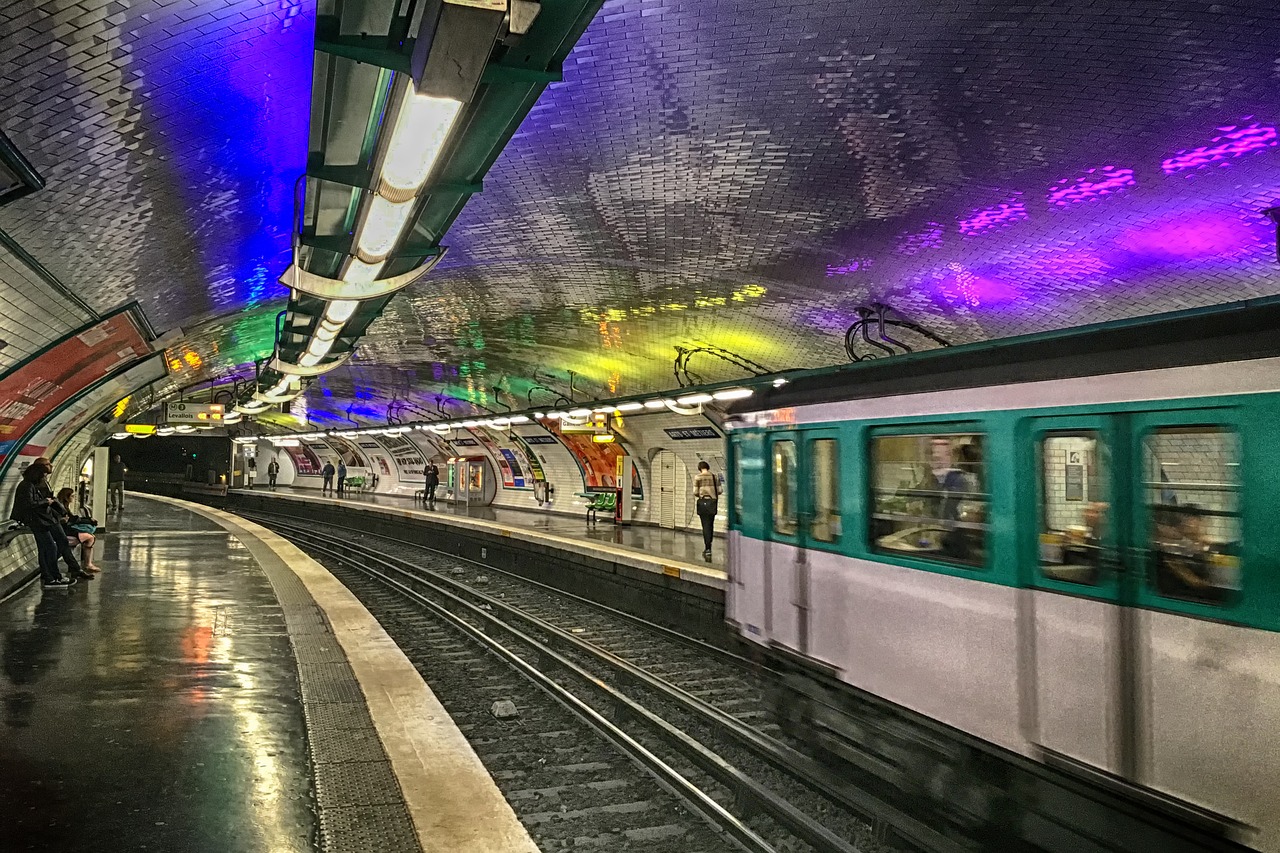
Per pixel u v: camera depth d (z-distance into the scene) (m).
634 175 7.99
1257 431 3.80
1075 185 7.20
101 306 8.73
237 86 5.24
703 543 20.19
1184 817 3.96
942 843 5.27
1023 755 4.82
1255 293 8.39
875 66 5.81
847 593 6.43
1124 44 5.27
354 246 6.90
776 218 8.84
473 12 3.15
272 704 6.57
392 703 6.62
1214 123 6.01
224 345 16.28
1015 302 9.95
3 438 10.41
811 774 6.70
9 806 4.56
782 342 13.60
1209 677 3.91
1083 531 4.57
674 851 5.62
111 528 23.38
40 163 5.33
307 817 4.52
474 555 24.66
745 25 5.34
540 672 10.11
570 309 13.91
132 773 5.08
